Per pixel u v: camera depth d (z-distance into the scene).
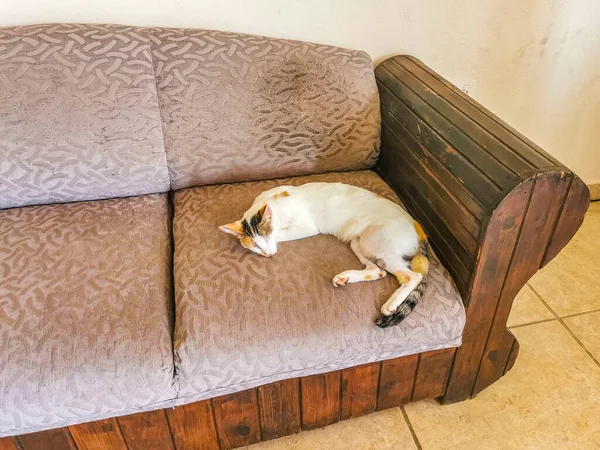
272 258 1.16
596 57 1.78
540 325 1.58
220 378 1.00
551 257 1.10
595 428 1.29
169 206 1.43
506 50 1.69
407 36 1.60
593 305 1.66
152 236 1.24
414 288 1.07
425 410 1.35
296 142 1.43
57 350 0.95
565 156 2.04
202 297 1.06
